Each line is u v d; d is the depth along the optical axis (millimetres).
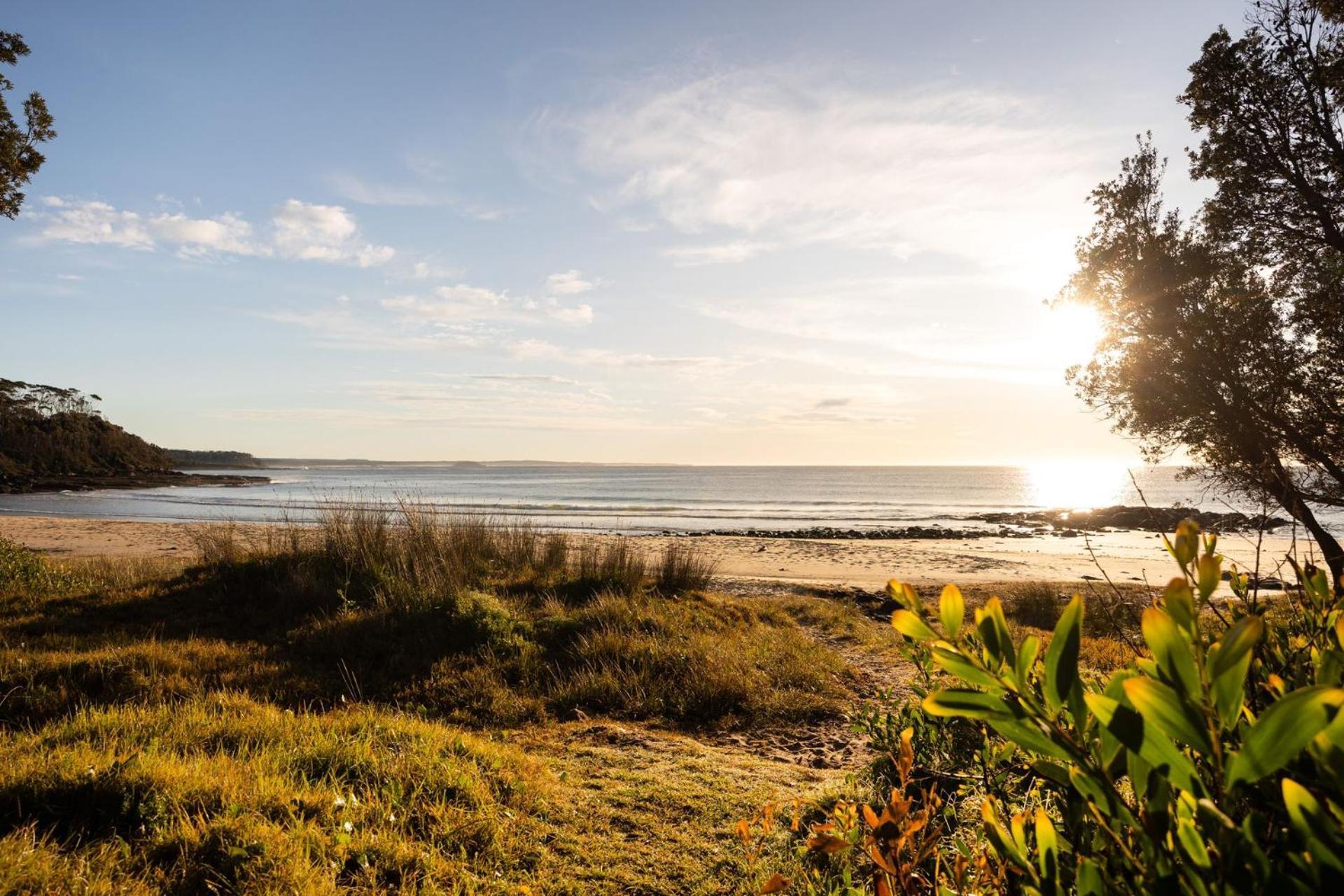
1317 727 508
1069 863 989
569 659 8141
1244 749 538
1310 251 8992
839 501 72562
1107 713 603
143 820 3334
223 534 12438
